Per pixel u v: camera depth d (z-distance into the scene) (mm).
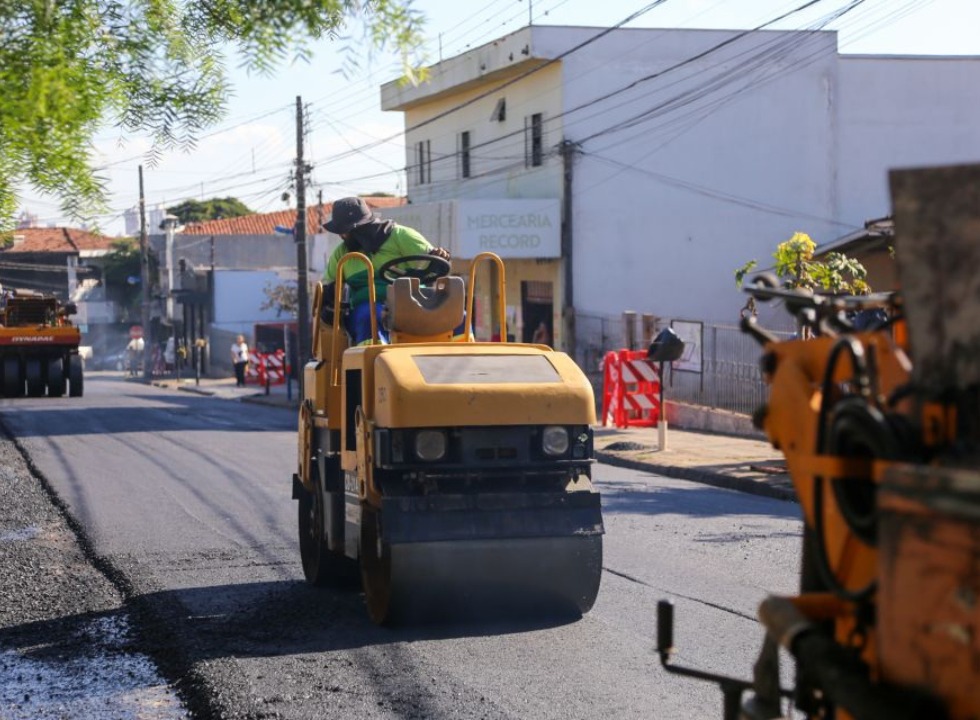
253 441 23859
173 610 9195
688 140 34344
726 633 8219
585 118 33906
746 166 34594
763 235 34812
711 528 12719
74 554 11906
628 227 34188
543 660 7617
